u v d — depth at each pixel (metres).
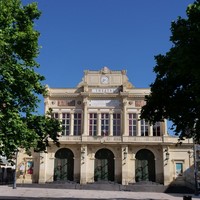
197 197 41.69
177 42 22.97
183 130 26.88
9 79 20.88
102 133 60.19
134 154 58.50
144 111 27.56
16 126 21.25
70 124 60.72
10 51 21.97
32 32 23.56
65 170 58.75
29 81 24.09
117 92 61.56
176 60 20.28
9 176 70.19
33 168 58.47
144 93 60.75
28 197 33.97
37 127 25.62
